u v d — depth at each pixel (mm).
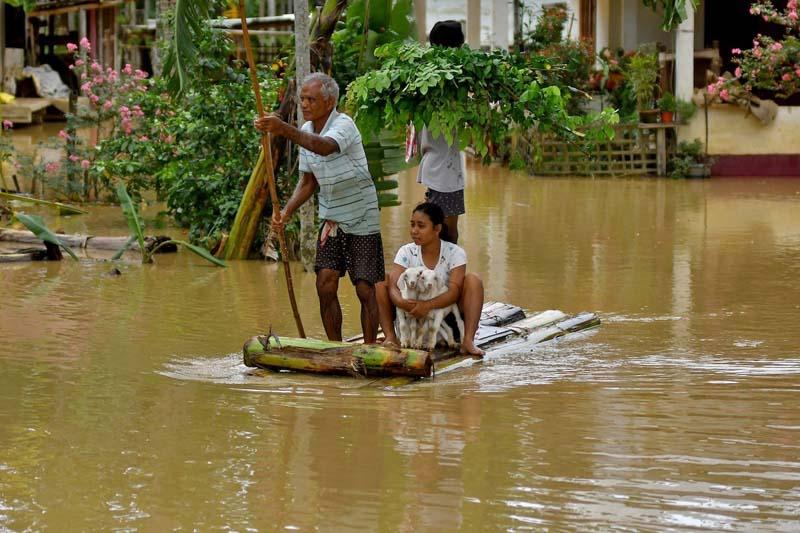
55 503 12203
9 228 33000
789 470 13203
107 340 20250
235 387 17031
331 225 18750
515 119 21438
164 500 12297
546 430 14766
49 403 16062
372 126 21469
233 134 31609
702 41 58844
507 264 29109
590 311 23234
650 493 12484
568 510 11977
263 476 13039
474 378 17594
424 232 18734
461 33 22781
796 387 16953
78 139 42094
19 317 22203
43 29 88688
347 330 21547
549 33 57281
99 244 31344
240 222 29891
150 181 36500
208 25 31547
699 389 16859
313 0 31344
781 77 52031
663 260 29594
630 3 58406
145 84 39281
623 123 50938
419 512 11938
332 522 11688
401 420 15227
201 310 23125
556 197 44406
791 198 43844
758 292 25125
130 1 79500
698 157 51844
